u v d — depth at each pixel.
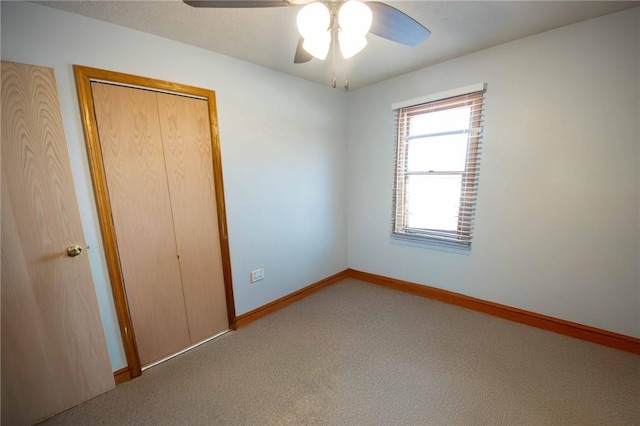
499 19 1.76
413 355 1.96
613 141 1.81
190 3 1.13
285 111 2.62
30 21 1.40
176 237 2.01
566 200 2.02
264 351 2.07
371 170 3.16
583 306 2.04
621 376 1.68
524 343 2.05
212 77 2.09
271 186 2.58
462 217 2.54
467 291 2.61
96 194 1.64
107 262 1.71
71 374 1.60
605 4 1.62
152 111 1.83
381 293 3.05
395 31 1.36
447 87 2.44
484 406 1.51
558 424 1.39
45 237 1.48
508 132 2.19
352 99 3.21
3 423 1.43
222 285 2.31
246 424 1.46
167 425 1.47
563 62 1.92
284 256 2.78
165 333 2.00
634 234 1.81
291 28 1.75
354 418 1.47
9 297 1.40
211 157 2.15
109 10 1.50
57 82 1.49
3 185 1.36
